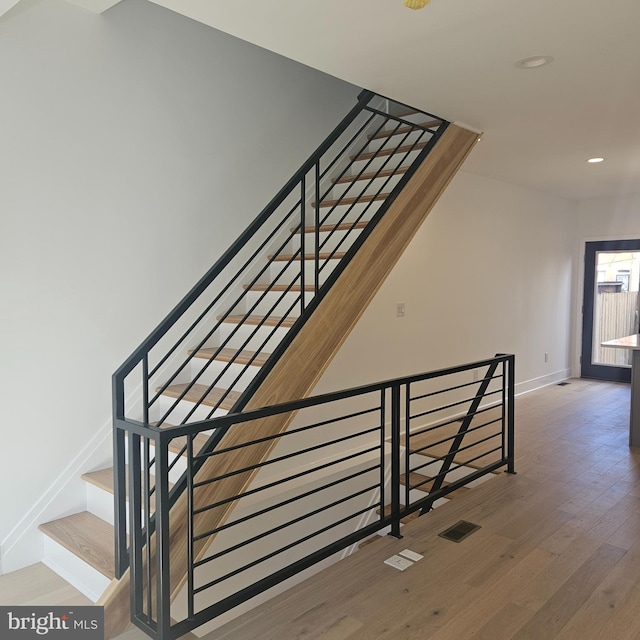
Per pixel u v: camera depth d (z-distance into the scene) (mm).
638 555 2703
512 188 6246
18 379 2889
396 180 4055
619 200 7266
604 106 3455
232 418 2127
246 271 3994
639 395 4504
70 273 3051
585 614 2215
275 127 4160
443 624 2154
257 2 2178
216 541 3184
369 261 3457
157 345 3482
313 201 4449
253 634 2115
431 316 5102
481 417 5570
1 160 2766
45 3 2873
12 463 2889
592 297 7660
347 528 3998
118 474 2281
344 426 4156
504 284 6195
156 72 3379
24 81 2820
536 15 2295
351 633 2109
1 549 2855
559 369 7574
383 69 2863
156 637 2016
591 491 3551
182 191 3562
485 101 3373
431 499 3203
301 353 3068
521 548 2775
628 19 2324
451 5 2205
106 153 3162
